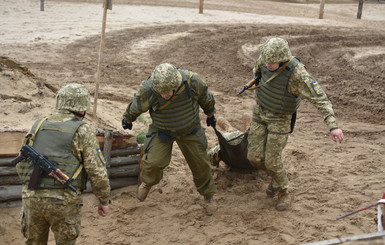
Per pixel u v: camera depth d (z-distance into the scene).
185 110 5.58
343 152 7.97
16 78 8.29
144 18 22.78
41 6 23.11
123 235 5.64
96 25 20.44
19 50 15.54
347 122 9.87
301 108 10.75
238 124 9.52
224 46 17.41
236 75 13.60
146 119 8.95
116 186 6.54
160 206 6.22
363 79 13.76
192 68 14.21
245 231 5.67
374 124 9.80
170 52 16.25
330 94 11.96
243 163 6.92
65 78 12.18
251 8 28.64
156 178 5.92
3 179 5.88
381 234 3.23
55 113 4.66
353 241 3.21
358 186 6.62
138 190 6.12
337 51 17.73
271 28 21.62
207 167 5.92
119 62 14.51
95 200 6.25
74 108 4.65
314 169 7.26
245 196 6.50
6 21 20.36
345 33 21.78
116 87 11.64
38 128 4.57
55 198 4.39
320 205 6.17
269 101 5.77
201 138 5.81
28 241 4.66
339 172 7.12
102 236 5.61
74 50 16.02
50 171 4.37
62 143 4.47
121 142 6.45
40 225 4.58
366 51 18.31
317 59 16.36
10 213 5.87
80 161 4.59
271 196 6.44
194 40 18.27
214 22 22.95
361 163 7.40
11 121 7.01
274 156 5.89
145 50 16.41
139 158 6.57
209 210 6.04
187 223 5.88
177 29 20.45
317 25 24.02
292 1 33.56
